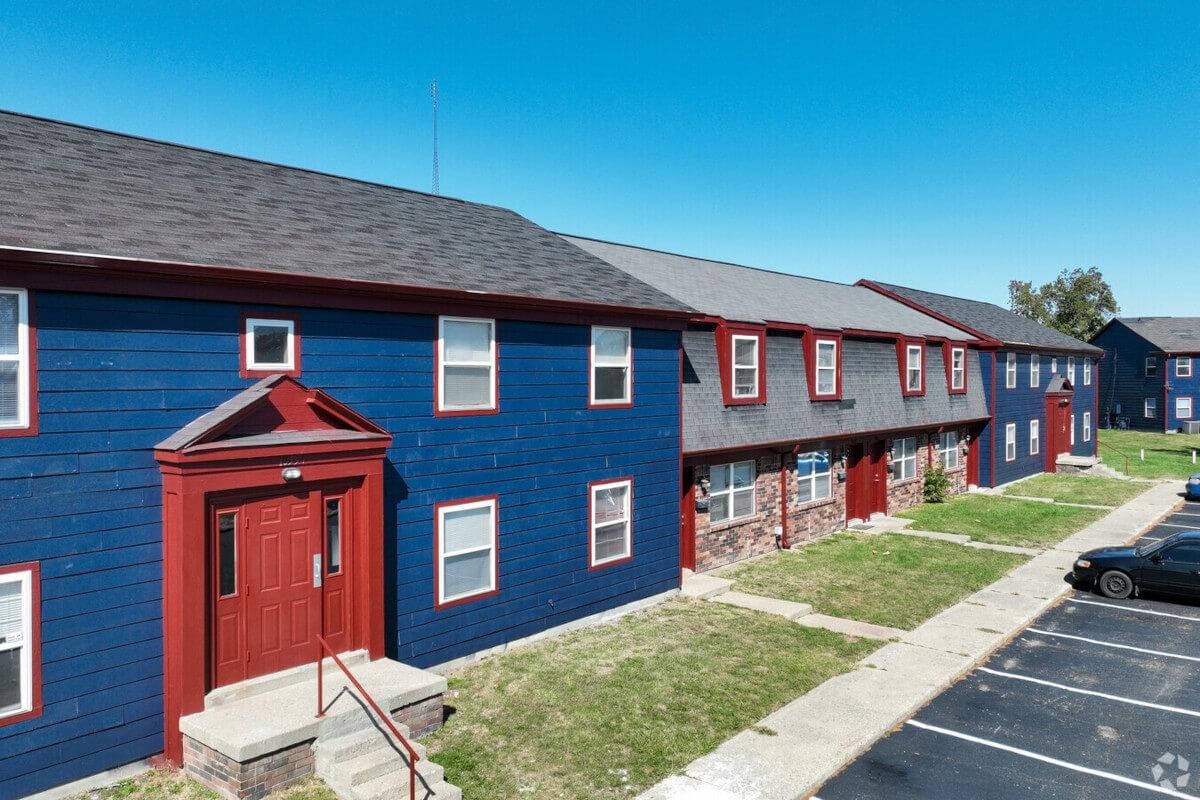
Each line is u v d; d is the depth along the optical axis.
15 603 8.06
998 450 31.81
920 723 10.85
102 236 8.85
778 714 10.78
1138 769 9.59
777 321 20.83
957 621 15.05
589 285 14.69
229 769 8.06
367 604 10.49
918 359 27.06
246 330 9.80
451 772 9.06
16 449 8.04
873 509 25.41
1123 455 42.59
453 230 14.88
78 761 8.38
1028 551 20.86
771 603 15.98
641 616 15.13
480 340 12.61
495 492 12.80
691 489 17.86
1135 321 60.69
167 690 8.91
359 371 10.95
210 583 9.03
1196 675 12.63
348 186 15.03
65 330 8.38
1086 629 14.99
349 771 8.22
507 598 13.06
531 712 10.68
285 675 9.59
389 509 11.30
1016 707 11.40
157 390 9.05
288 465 9.55
